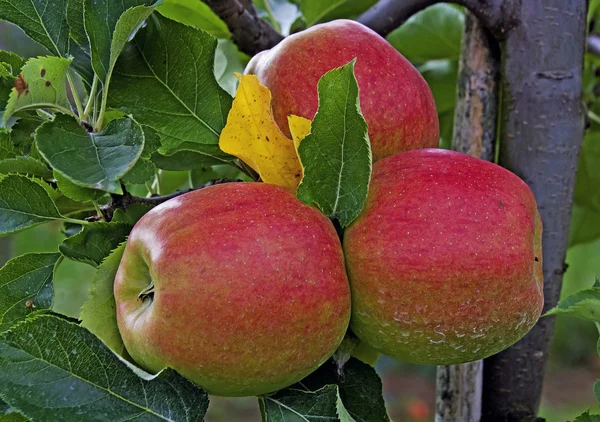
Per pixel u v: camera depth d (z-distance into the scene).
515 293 0.53
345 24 0.58
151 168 0.54
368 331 0.55
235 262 0.51
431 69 0.74
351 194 0.54
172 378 0.52
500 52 0.64
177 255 0.52
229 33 0.68
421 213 0.53
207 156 0.59
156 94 0.58
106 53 0.55
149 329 0.52
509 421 0.63
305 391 0.54
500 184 0.54
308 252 0.52
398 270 0.53
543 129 0.62
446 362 0.55
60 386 0.51
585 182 0.81
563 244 0.63
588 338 2.68
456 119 0.65
